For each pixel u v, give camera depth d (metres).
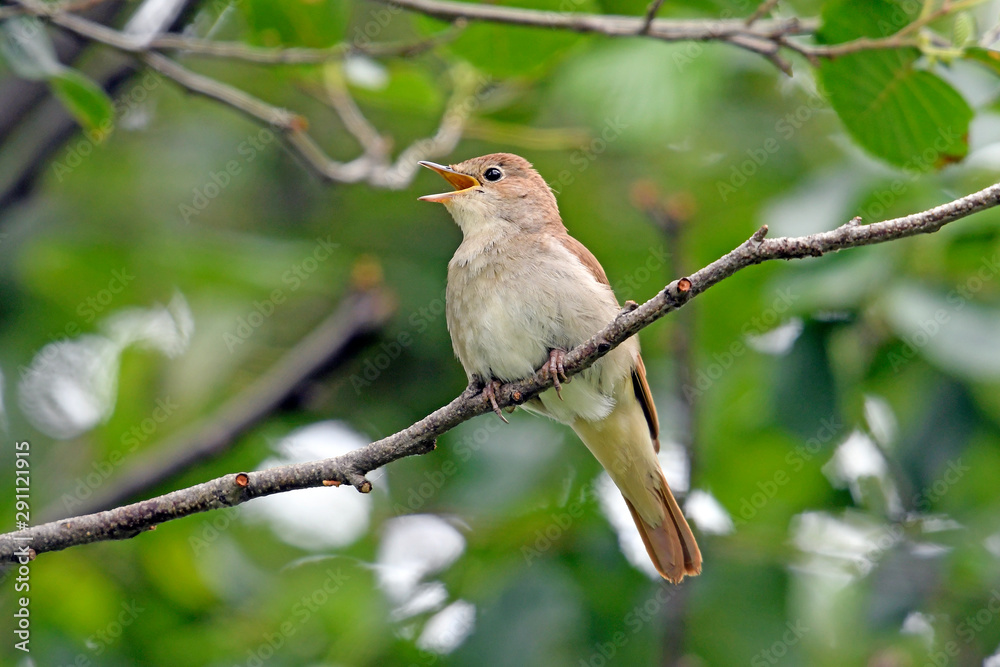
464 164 9.98
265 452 11.68
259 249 11.58
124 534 6.33
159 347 11.68
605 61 11.30
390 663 9.80
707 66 11.16
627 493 9.17
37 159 10.20
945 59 7.82
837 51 8.05
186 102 13.27
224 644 10.36
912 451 9.56
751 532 10.16
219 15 11.96
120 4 10.35
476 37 9.72
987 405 9.49
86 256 11.54
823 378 9.35
